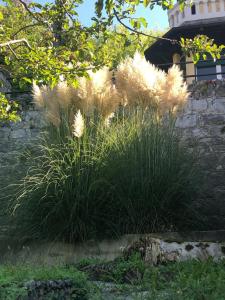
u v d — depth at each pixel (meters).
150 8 4.60
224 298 3.51
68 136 6.42
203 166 7.15
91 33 5.39
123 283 4.41
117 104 6.83
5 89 8.61
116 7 4.67
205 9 13.02
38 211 6.17
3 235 6.49
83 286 3.82
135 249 5.32
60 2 5.56
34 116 8.32
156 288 3.86
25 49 6.49
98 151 6.26
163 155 6.15
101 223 6.13
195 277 4.01
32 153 6.86
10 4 5.84
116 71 6.99
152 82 6.82
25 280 3.51
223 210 7.08
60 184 6.04
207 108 7.93
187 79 12.11
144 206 6.00
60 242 6.09
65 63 5.84
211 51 5.25
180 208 6.21
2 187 6.80
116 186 6.03
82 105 6.70
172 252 4.92
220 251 4.88
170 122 6.80
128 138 6.29
